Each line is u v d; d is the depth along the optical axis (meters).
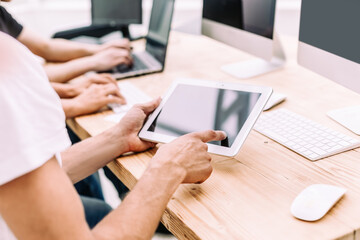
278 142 0.92
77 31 2.03
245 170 0.82
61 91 1.26
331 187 0.71
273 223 0.66
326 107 1.07
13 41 0.57
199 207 0.72
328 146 0.87
